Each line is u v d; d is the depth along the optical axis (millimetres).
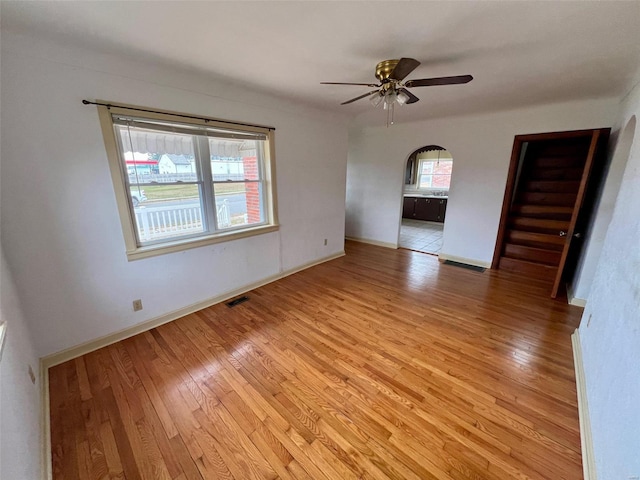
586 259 2906
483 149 4035
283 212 3684
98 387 1896
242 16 1535
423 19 1556
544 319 2773
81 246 2137
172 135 2570
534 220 4055
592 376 1697
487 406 1757
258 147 3316
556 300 3178
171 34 1742
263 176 3428
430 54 2008
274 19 1568
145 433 1572
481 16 1518
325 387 1911
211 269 3018
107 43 1851
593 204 3223
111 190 2215
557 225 3896
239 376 2008
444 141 4406
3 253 1739
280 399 1811
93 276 2227
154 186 2537
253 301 3168
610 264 1854
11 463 943
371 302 3148
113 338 2398
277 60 2141
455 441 1533
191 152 2736
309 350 2303
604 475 1180
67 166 1997
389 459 1441
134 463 1417
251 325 2672
